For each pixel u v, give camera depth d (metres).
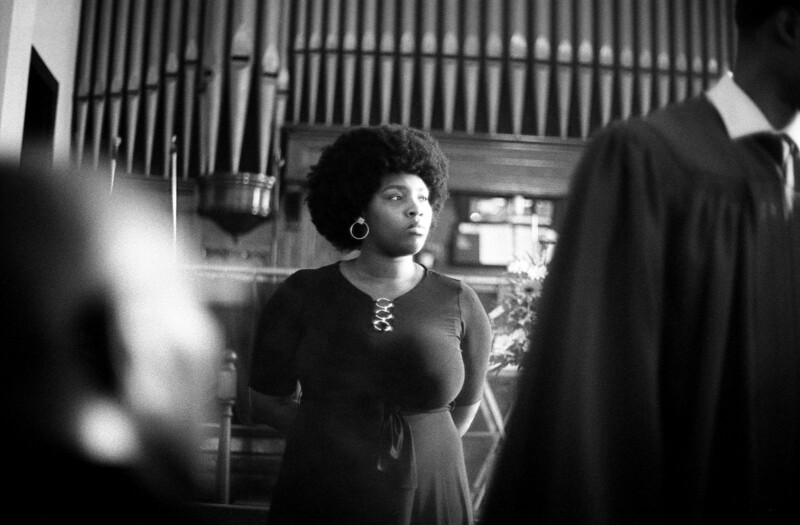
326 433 1.81
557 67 6.16
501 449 1.04
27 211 0.62
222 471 3.49
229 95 5.85
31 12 4.35
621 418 1.00
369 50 6.06
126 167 5.93
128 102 5.93
